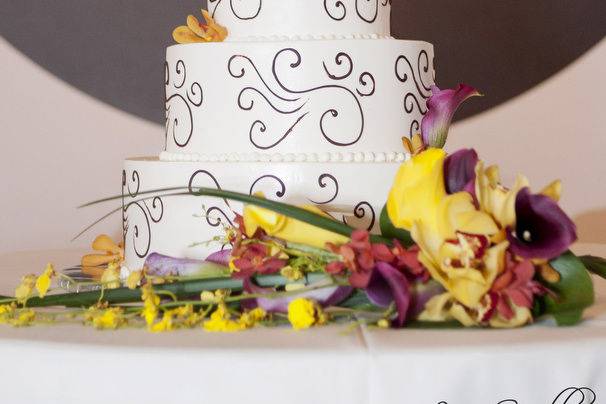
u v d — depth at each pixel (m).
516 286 1.67
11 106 4.15
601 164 4.47
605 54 4.42
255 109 2.27
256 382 1.53
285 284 1.81
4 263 3.03
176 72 2.41
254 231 1.85
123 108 4.21
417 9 4.29
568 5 4.38
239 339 1.66
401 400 1.51
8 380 1.63
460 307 1.68
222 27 2.43
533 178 4.45
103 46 4.17
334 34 2.37
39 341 1.66
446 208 1.65
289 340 1.64
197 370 1.54
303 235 1.83
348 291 1.77
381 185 2.20
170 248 2.32
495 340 1.60
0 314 1.87
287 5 2.35
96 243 2.79
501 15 4.35
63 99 4.17
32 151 4.18
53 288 2.34
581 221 4.49
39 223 4.21
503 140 4.41
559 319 1.72
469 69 4.36
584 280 1.73
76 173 4.21
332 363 1.51
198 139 2.35
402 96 2.32
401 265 1.70
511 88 4.39
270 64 2.25
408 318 1.71
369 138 2.28
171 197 2.30
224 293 1.83
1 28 4.11
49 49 4.14
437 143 2.13
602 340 1.59
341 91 2.25
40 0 4.12
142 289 1.81
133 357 1.56
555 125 4.44
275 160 2.24
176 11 4.19
